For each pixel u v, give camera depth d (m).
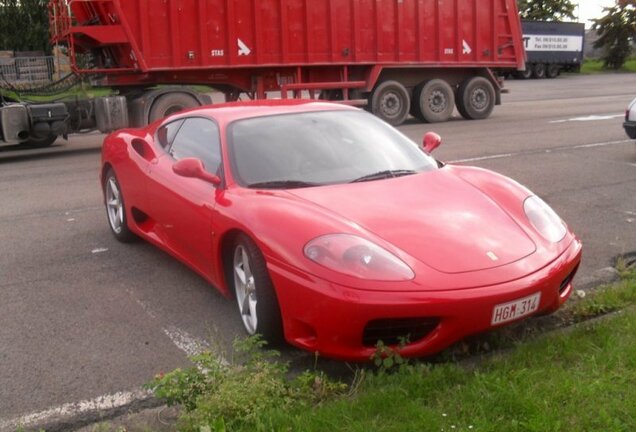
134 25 13.22
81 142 15.39
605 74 50.22
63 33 13.31
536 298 3.58
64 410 3.46
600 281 4.95
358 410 3.08
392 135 5.09
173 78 14.30
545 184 8.55
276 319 3.82
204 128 5.13
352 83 16.27
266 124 4.90
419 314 3.36
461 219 3.90
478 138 13.39
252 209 4.02
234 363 3.72
